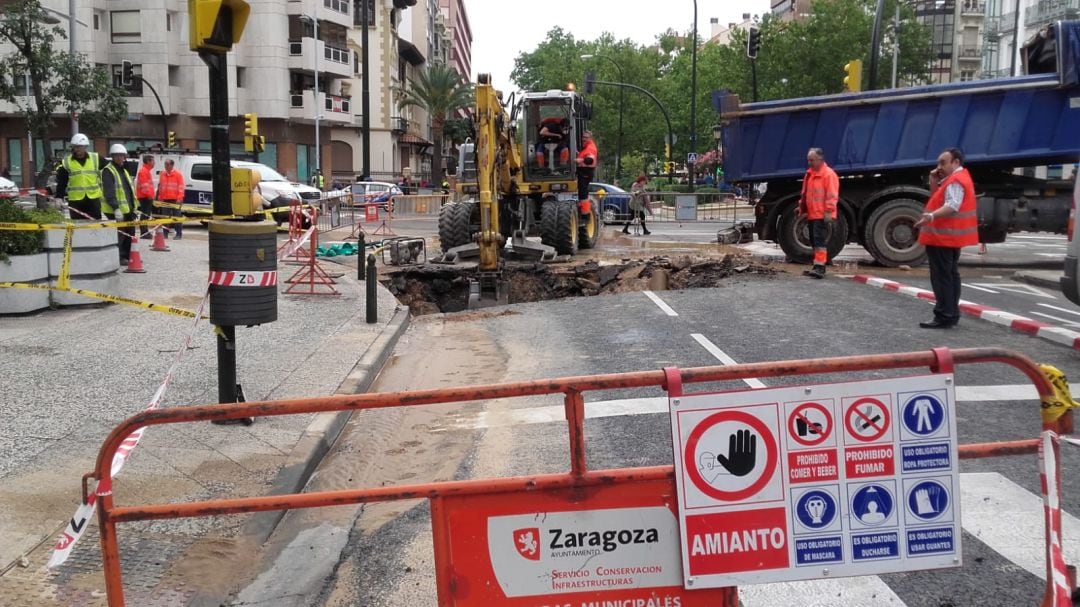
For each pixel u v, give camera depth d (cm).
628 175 8394
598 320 1152
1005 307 1160
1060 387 337
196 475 554
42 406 687
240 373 812
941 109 1523
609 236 2534
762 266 1560
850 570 336
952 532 338
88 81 3112
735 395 330
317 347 941
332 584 439
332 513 528
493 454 618
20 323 1012
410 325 1213
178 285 1313
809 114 1581
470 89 7006
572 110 1867
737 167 1639
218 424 657
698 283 1464
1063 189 1555
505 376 857
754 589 409
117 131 4897
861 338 955
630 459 588
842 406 333
